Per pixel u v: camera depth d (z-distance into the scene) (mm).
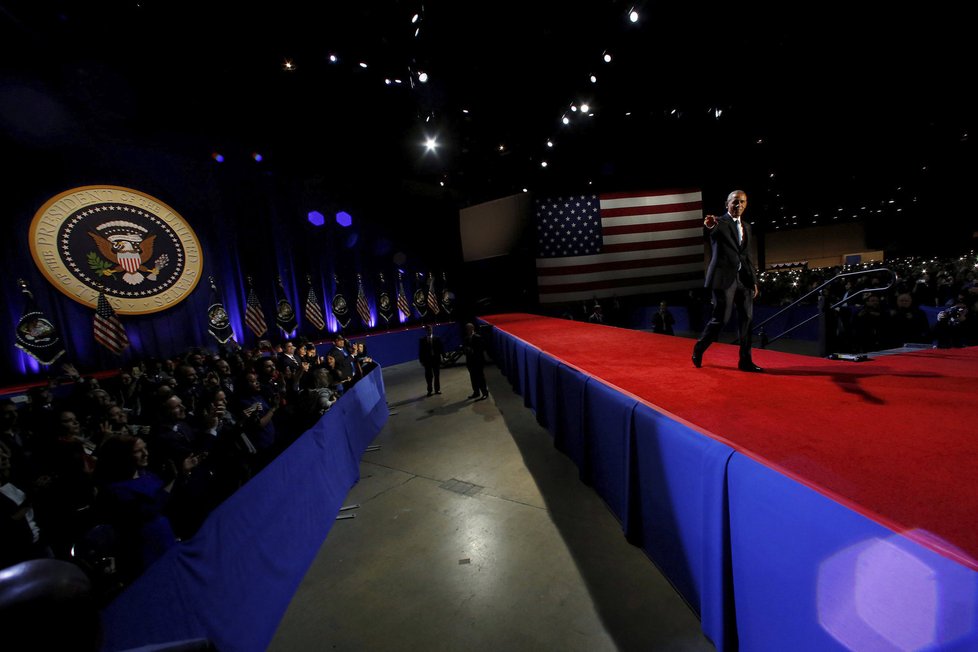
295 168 12180
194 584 2188
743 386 3486
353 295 14023
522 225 15734
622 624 2635
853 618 1578
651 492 3123
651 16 7246
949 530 1430
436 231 16516
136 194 9297
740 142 14055
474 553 3508
